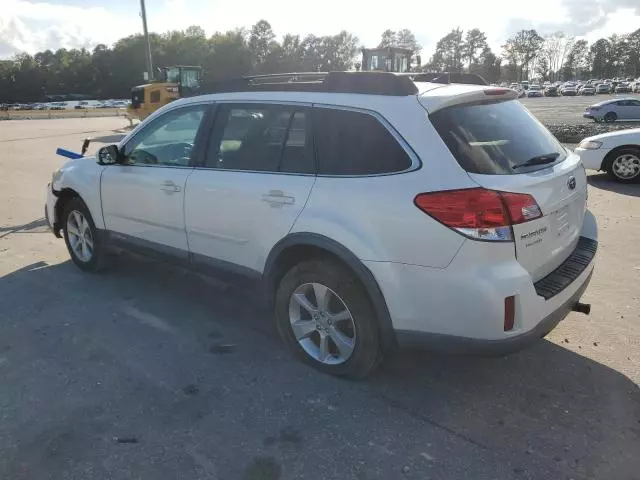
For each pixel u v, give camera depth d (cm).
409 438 288
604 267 541
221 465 268
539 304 287
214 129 396
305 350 357
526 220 283
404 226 290
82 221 527
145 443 283
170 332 411
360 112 319
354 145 318
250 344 392
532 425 298
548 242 307
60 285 505
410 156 296
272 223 346
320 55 10838
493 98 339
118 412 310
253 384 339
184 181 404
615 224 695
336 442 285
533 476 260
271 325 425
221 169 385
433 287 287
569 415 307
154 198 430
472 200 274
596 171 1088
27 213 811
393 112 307
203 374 351
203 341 396
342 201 313
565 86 8475
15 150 1658
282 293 357
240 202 364
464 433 292
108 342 394
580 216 358
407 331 303
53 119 3831
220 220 381
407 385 338
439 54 13075
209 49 10119
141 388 334
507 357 371
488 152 297
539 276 306
